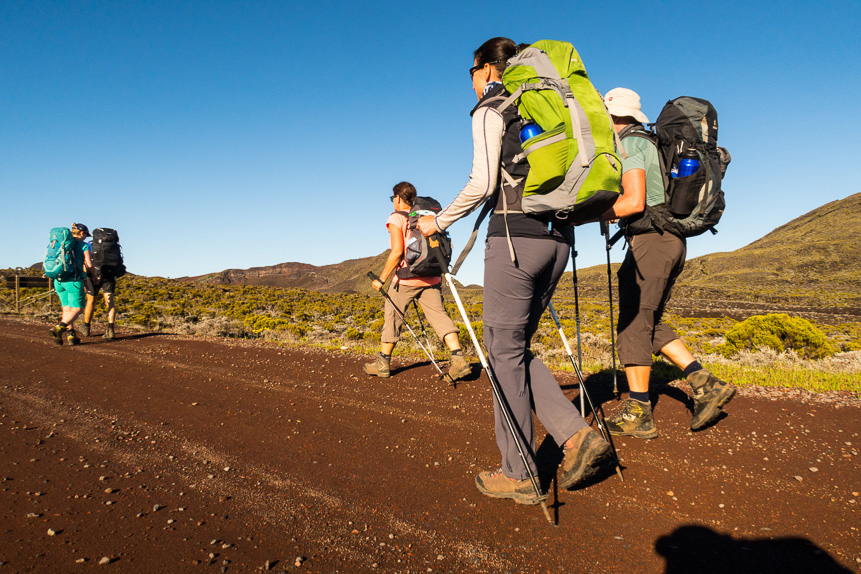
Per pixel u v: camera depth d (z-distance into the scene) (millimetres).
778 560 1960
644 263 3059
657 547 2066
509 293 2264
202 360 6285
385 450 3211
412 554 2035
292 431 3615
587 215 2113
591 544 2098
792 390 4164
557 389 2412
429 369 5445
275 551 2047
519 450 2279
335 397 4496
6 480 2691
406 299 4941
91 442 3387
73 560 1937
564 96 2053
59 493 2557
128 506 2430
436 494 2572
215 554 2010
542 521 2279
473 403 4172
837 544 2061
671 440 3164
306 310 32969
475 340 2406
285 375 5383
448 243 4828
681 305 73938
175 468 2943
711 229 2973
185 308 27719
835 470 2705
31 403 4383
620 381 4551
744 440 3127
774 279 130000
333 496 2566
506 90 2209
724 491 2527
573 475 2240
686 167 2836
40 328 10102
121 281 44750
